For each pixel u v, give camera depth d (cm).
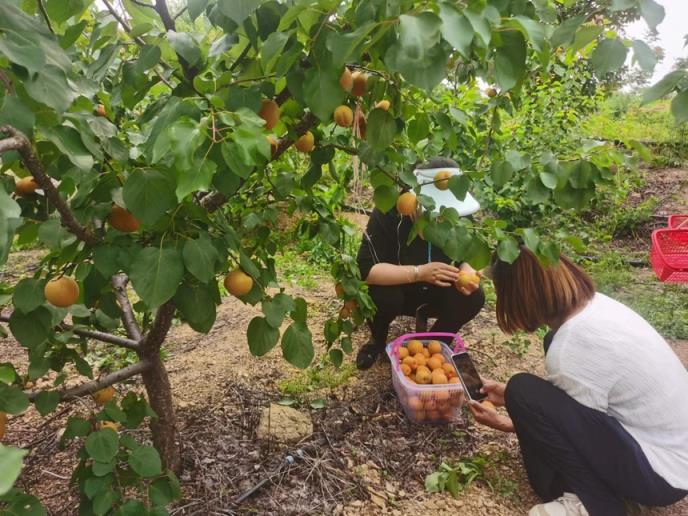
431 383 259
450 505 218
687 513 217
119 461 161
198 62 135
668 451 187
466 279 271
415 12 91
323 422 266
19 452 53
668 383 185
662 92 97
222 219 150
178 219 130
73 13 129
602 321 189
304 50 125
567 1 116
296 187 202
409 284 306
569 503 200
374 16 104
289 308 156
